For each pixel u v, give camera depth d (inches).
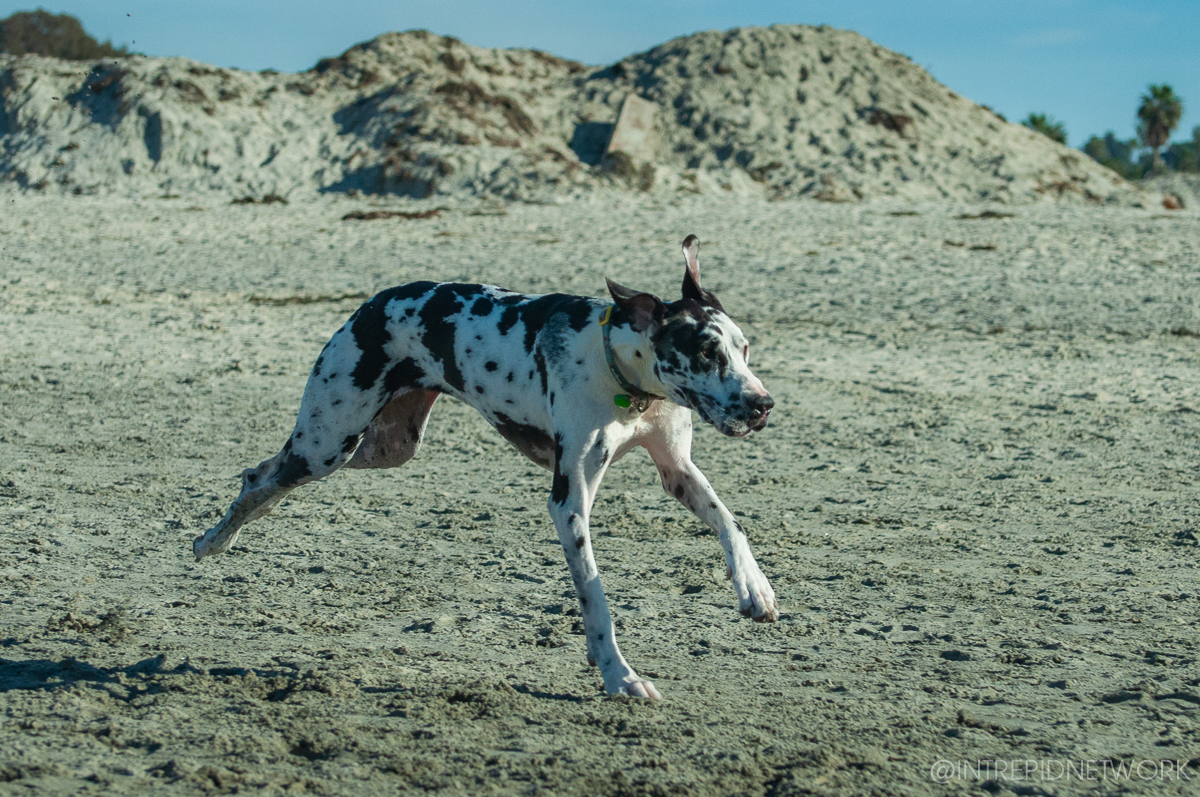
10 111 2121.1
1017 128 2455.7
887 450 404.2
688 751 155.6
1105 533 299.6
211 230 1215.6
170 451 394.9
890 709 176.7
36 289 804.0
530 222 1314.0
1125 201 2033.7
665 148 2215.8
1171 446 405.4
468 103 2159.2
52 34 2992.1
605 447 193.8
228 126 2048.5
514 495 341.4
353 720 166.2
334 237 1148.5
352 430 228.5
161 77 2137.1
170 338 636.1
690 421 203.2
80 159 1957.4
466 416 464.1
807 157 2150.6
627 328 188.7
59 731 158.2
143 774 143.6
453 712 171.0
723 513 196.4
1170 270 872.3
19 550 273.4
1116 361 570.9
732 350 184.4
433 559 273.4
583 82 2516.0
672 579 258.8
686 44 2588.6
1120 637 217.5
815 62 2500.0
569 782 144.1
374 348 225.3
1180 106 3464.6
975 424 444.1
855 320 701.3
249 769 146.3
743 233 1180.5
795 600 244.2
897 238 1123.9
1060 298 760.3
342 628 220.8
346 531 299.1
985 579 259.6
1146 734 166.7
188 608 232.5
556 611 234.7
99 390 504.7
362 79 2330.2
